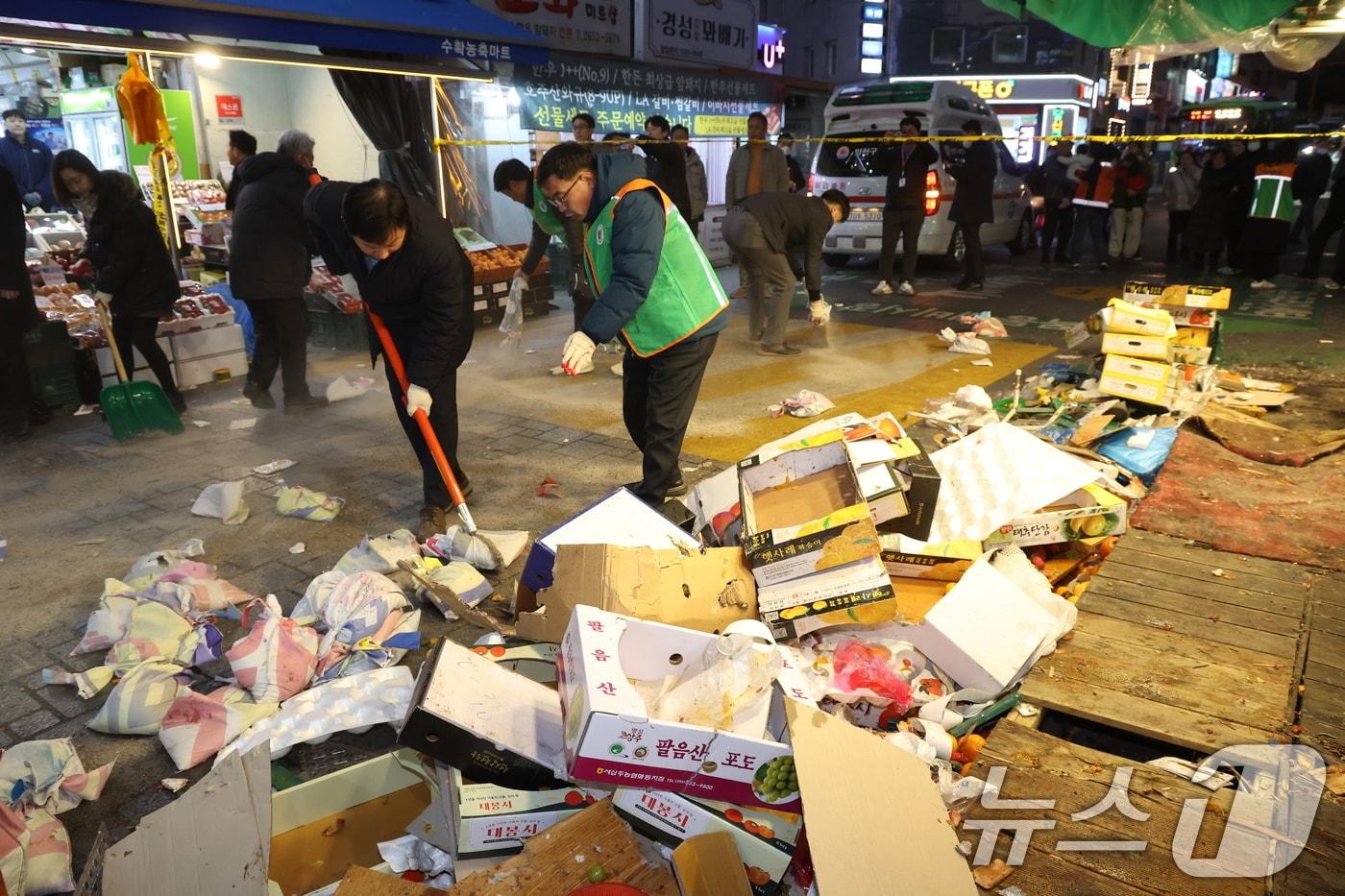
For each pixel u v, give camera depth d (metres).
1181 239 13.36
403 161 8.28
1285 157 11.66
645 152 8.12
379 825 2.34
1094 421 4.87
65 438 5.52
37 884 2.16
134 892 1.90
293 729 2.58
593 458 5.12
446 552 3.82
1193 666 2.73
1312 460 4.43
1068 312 9.39
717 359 7.36
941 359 7.33
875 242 11.89
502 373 6.98
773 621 2.73
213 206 8.34
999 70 33.62
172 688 2.87
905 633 2.77
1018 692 2.63
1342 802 2.13
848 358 7.38
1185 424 5.04
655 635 2.34
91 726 2.77
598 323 3.62
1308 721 2.46
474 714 2.18
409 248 3.71
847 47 26.75
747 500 3.17
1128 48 9.14
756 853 2.04
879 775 2.03
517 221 10.38
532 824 2.05
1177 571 3.33
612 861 1.92
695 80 12.02
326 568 3.85
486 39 7.05
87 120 9.06
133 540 4.10
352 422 5.84
